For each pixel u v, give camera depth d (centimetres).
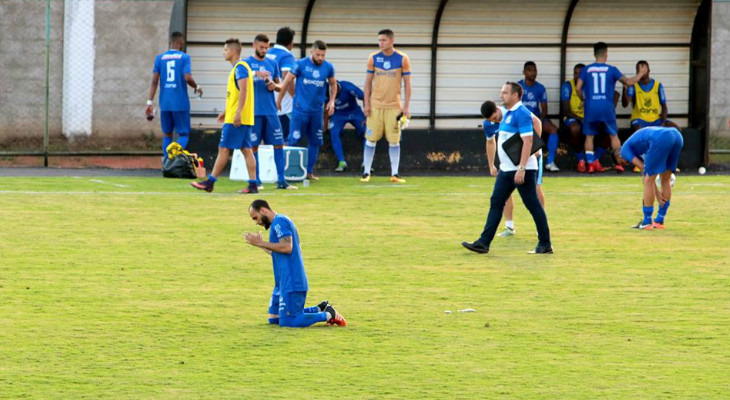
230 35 5988
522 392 1950
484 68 6253
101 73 7056
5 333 2341
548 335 2377
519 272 3130
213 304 2664
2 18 6938
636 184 5456
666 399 1914
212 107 6003
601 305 2689
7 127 6981
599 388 1977
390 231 3869
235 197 4691
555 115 6303
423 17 6138
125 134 7106
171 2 7100
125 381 1998
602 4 6209
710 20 6216
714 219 4247
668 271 3159
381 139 6109
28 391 1928
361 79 6153
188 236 3678
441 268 3188
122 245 3488
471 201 4716
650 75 6350
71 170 5781
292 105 5409
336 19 6072
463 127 6275
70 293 2758
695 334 2388
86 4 7006
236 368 2095
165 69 5491
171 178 5416
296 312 2427
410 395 1930
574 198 4866
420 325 2464
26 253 3312
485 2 6144
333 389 1962
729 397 1925
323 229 3894
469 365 2128
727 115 7069
